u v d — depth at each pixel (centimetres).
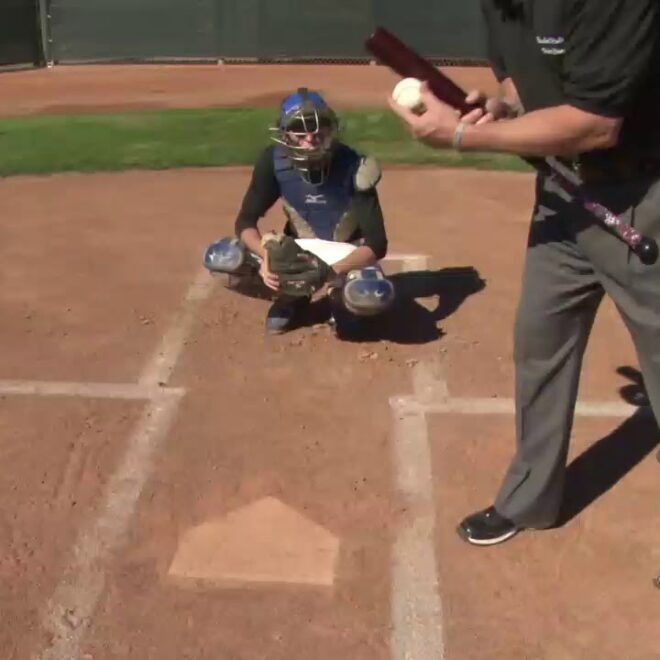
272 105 1109
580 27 228
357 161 441
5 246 580
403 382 413
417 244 591
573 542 311
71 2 1420
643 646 268
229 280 467
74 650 265
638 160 247
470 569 298
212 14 1433
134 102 1136
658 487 340
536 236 283
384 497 333
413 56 258
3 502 328
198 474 345
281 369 424
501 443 366
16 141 872
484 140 247
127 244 587
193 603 284
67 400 395
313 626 275
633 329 269
